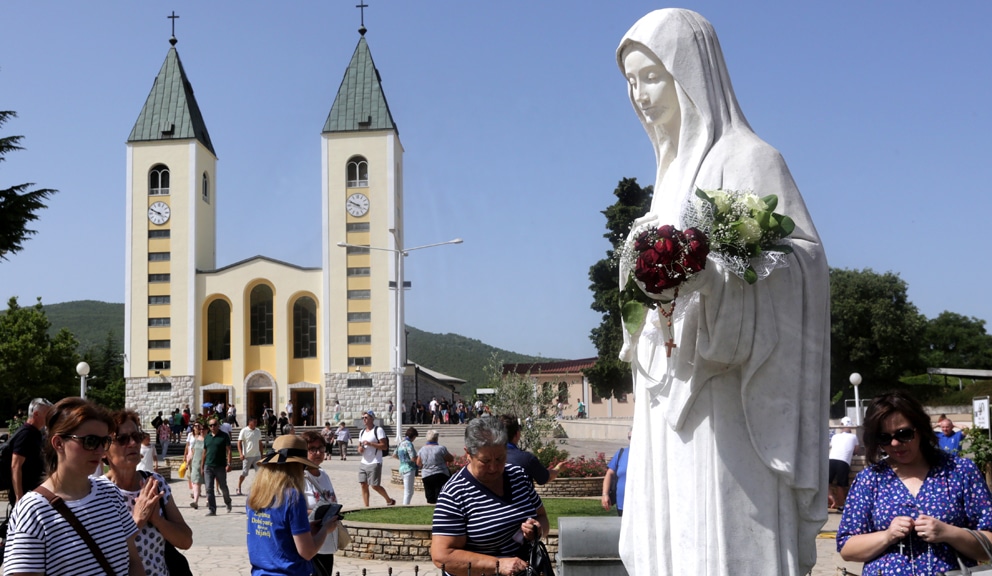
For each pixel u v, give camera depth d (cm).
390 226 6988
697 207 383
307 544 604
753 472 392
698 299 386
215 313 7206
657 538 415
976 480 427
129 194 7188
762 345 385
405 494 1988
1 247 3022
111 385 10244
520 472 537
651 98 437
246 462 2520
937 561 415
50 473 447
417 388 7944
